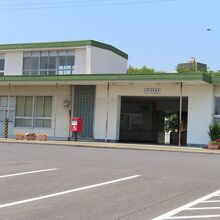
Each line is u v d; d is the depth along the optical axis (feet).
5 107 127.95
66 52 123.03
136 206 30.71
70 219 26.37
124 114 131.44
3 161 56.95
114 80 104.99
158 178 44.37
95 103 115.24
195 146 103.14
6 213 27.71
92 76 107.34
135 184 40.27
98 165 54.39
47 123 122.21
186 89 105.40
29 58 127.95
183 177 45.70
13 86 126.72
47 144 98.89
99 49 122.52
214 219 27.43
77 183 40.11
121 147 91.66
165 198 33.99
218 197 35.12
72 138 117.39
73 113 118.01
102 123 114.21
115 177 44.34
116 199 33.04
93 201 32.09
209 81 100.63
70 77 110.01
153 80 101.04
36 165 52.90
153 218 27.22
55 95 120.88
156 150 88.58
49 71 124.98
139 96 112.37
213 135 99.30
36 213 27.81
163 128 132.57
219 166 57.47
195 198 34.50
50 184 39.24
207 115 103.04
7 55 131.03
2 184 38.88
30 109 124.67
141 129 130.82
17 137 116.67
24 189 36.50
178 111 125.80
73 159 61.41
